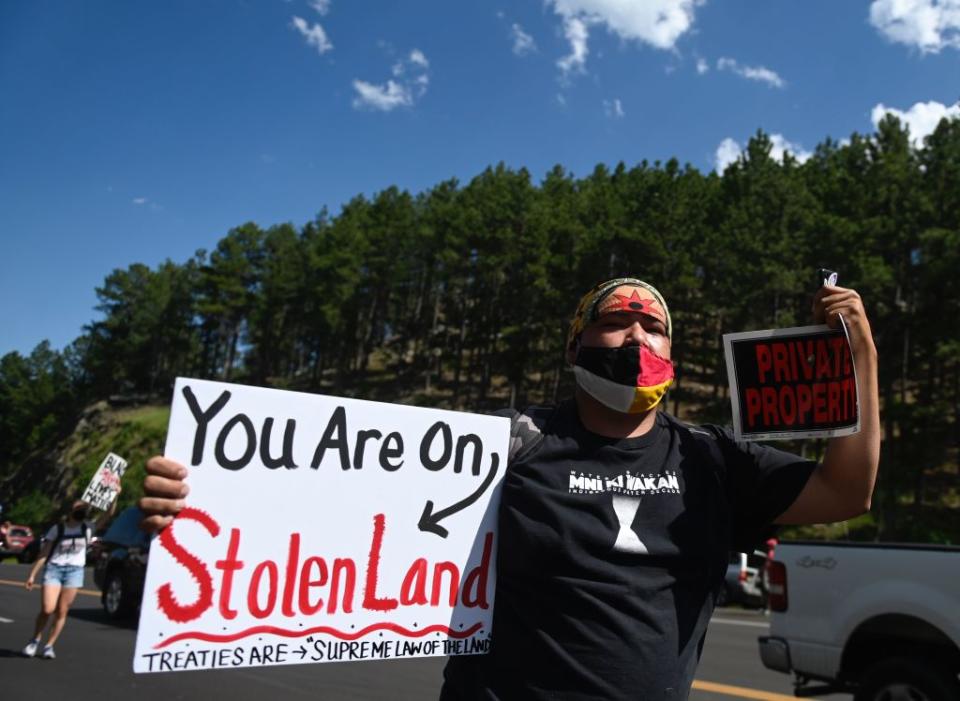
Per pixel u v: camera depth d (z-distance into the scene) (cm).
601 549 161
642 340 176
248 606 156
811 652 494
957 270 3378
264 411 164
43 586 761
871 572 472
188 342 10250
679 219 4838
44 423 10031
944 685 422
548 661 155
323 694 628
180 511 152
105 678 670
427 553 174
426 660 806
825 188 5181
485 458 183
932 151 4028
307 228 9575
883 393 3788
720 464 180
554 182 7262
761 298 4281
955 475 3822
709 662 822
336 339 8025
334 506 168
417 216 8369
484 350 7056
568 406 190
